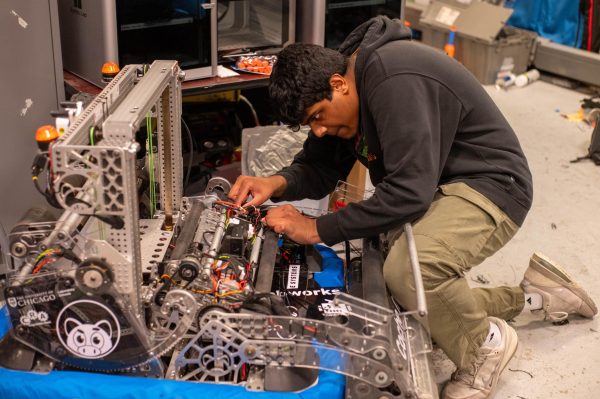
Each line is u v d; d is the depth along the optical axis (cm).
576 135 438
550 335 250
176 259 176
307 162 230
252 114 339
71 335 163
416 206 182
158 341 165
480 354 207
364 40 191
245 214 209
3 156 259
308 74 179
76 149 144
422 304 165
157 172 211
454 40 541
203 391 162
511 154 201
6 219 267
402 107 180
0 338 181
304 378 166
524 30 553
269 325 165
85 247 157
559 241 315
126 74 190
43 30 252
